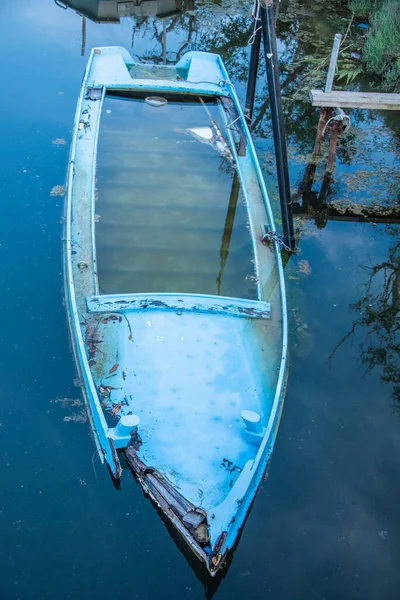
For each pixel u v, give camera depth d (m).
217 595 3.02
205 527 3.02
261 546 3.25
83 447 3.62
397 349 4.48
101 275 4.64
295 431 3.84
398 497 3.52
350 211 5.94
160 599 2.97
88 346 4.00
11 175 5.93
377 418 3.96
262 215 5.27
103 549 3.15
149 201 5.48
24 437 3.67
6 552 3.13
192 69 7.32
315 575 3.14
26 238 5.17
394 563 3.21
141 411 3.67
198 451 3.48
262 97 7.82
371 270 5.25
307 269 5.21
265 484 3.55
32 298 4.59
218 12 10.09
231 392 3.84
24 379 4.00
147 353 4.00
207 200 5.55
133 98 7.00
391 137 7.25
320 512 3.42
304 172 6.46
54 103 7.19
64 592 2.98
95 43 8.72
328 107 6.26
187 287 4.61
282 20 9.85
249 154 6.05
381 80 8.48
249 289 4.64
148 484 3.27
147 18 9.72
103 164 5.89
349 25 9.28
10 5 9.66
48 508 3.32
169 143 6.32
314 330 4.60
